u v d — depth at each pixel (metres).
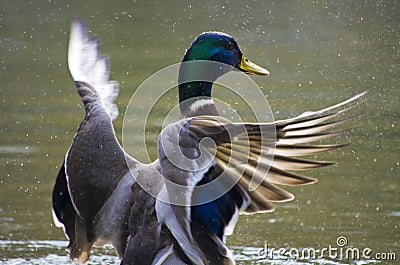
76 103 15.59
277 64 17.67
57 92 16.23
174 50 18.88
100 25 20.66
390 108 14.85
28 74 17.34
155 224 6.97
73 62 8.52
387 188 11.36
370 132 13.69
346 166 12.28
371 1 20.95
